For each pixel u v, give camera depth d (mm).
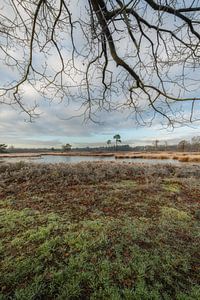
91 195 5473
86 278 2264
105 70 3170
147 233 3381
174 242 3111
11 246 2916
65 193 5672
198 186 6922
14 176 7285
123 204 4855
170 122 2889
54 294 2049
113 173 8562
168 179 8008
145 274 2334
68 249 2854
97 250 2832
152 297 2000
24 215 4055
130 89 3127
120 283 2209
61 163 10320
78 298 2014
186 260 2643
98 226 3564
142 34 2635
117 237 3203
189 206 4910
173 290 2135
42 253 2715
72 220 3859
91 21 2523
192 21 2422
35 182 6770
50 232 3332
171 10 2281
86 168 8734
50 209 4445
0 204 4770
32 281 2205
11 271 2357
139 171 9383
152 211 4477
